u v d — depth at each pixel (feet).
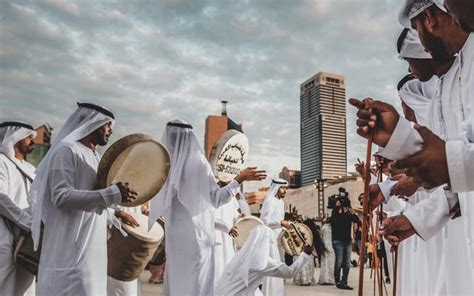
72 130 13.07
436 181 3.59
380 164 6.93
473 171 3.41
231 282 15.39
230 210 20.49
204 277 15.70
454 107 5.57
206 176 16.37
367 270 41.50
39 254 13.62
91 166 12.58
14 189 15.49
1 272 13.58
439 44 5.19
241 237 23.09
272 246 22.47
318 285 33.68
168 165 13.82
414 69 6.71
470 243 4.85
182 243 15.83
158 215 15.67
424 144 3.52
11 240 13.92
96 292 11.83
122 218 15.38
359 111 3.65
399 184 6.46
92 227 12.08
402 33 6.67
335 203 33.27
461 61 5.10
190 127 17.10
